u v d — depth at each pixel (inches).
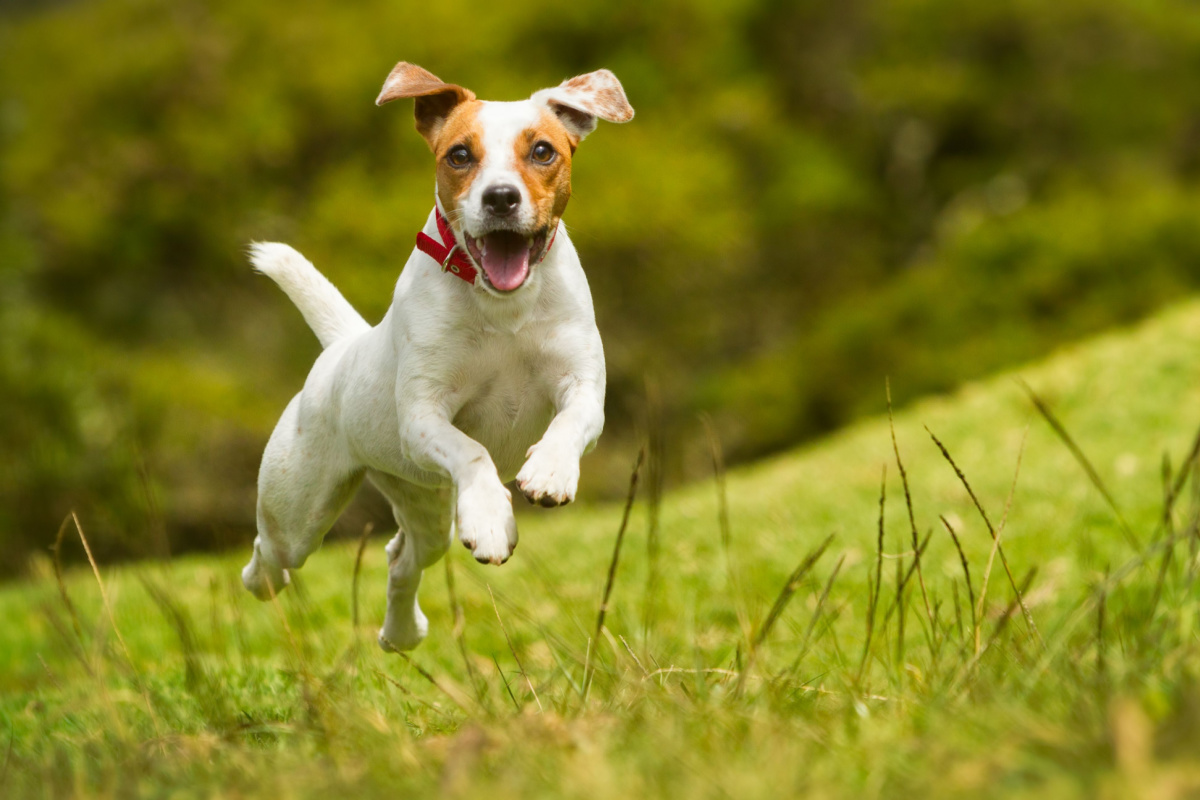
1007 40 1214.9
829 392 917.8
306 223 940.0
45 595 331.6
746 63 1182.9
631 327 963.3
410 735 162.6
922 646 232.2
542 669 219.8
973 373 849.5
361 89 985.5
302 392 211.8
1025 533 331.6
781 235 1115.9
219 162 967.6
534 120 179.9
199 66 1010.7
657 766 124.1
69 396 730.8
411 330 179.5
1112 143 1205.1
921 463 465.1
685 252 933.8
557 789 119.7
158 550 207.0
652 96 1062.4
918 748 122.3
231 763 144.2
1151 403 491.5
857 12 1214.3
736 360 1062.4
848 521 375.6
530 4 1085.8
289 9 1072.8
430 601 338.0
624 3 1096.8
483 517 162.9
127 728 169.8
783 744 126.0
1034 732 117.9
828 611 277.4
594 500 888.9
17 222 983.0
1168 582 261.6
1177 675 133.6
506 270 171.0
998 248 959.6
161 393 797.9
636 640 203.6
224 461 804.6
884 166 1237.1
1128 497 356.8
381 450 193.5
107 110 1019.3
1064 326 882.1
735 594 188.7
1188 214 940.6
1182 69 1218.6
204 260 995.9
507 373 181.8
